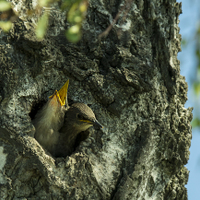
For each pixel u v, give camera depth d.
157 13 10.74
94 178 9.51
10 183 8.74
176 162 10.64
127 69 10.09
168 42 10.80
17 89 9.26
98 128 10.24
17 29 9.34
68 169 9.20
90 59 10.16
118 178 9.85
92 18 10.39
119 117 10.17
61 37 10.09
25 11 9.54
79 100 10.35
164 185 10.70
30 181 8.93
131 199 9.80
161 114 10.58
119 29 9.79
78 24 7.55
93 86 10.10
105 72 10.22
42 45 9.39
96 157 9.91
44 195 8.90
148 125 10.28
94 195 9.48
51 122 10.62
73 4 7.59
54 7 10.06
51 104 10.33
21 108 9.23
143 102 10.35
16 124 9.00
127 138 10.21
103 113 10.28
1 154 8.81
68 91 10.35
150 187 10.48
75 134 10.99
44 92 10.34
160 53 10.72
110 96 10.02
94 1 10.44
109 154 10.03
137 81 9.98
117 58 10.13
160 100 10.59
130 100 10.13
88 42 10.22
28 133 9.09
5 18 9.14
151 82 10.22
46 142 10.68
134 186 9.80
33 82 9.57
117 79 10.03
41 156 8.97
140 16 10.59
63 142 11.02
